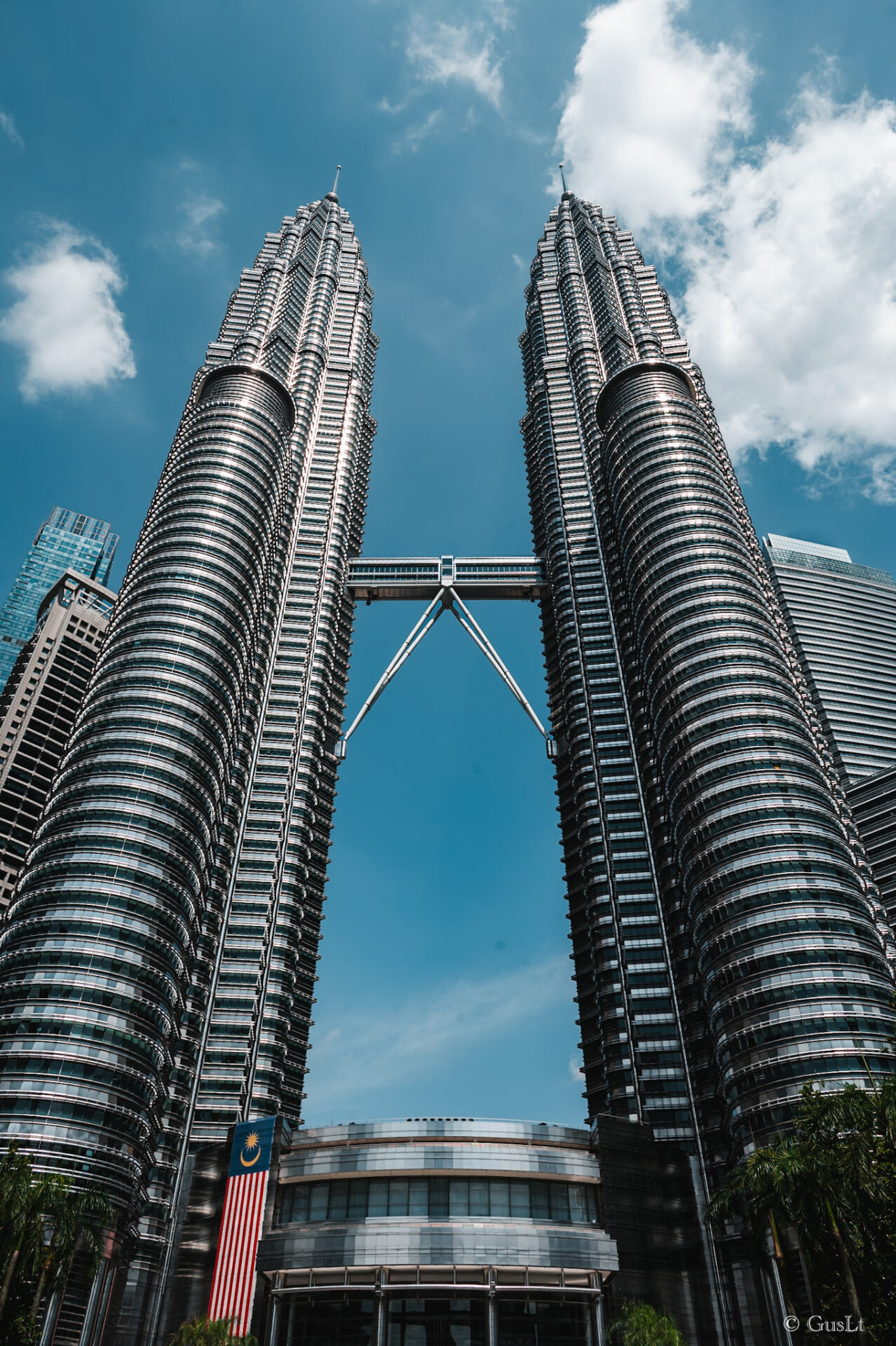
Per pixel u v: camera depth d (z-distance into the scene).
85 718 133.38
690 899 122.50
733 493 192.50
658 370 189.38
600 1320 76.12
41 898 109.94
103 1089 96.12
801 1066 96.75
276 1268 77.81
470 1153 85.81
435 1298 75.50
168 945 111.31
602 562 194.75
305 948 157.88
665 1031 130.25
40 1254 55.28
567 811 168.12
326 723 182.00
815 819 117.75
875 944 107.12
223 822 148.75
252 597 158.88
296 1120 138.25
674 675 140.50
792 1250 77.00
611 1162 88.94
